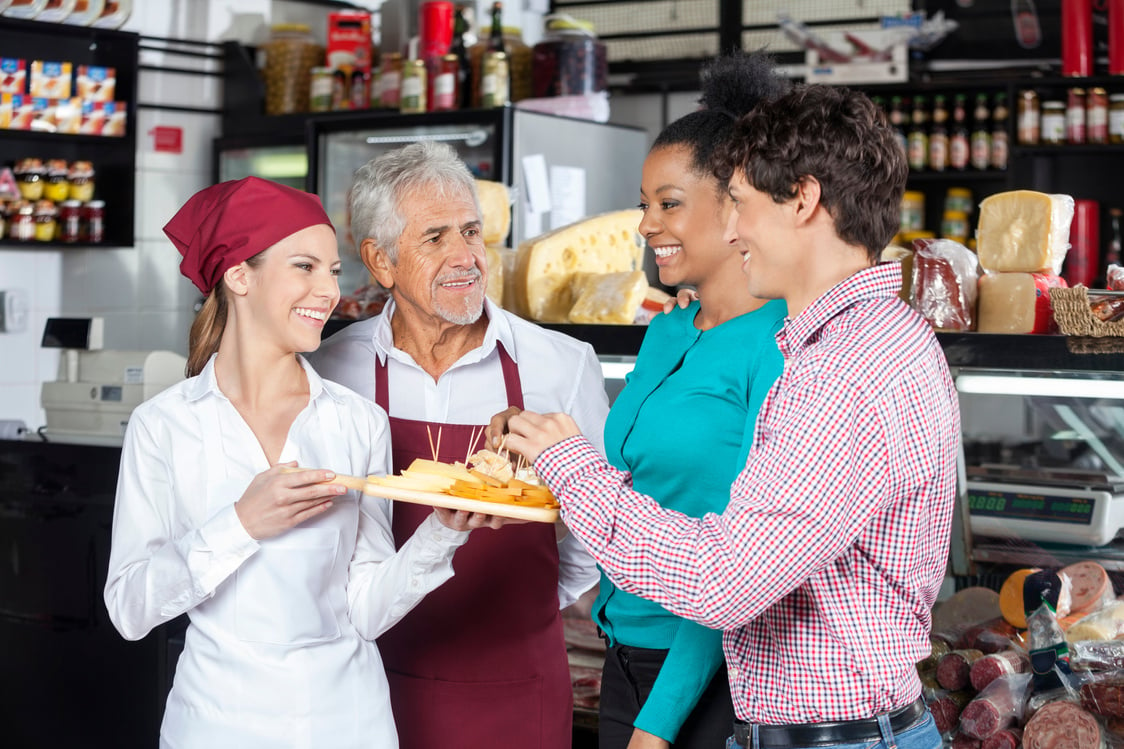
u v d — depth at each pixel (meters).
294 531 1.57
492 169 3.95
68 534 2.98
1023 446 2.11
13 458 3.05
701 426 1.62
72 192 4.46
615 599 1.80
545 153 4.10
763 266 1.35
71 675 2.98
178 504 1.61
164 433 1.61
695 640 1.62
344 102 4.78
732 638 1.38
